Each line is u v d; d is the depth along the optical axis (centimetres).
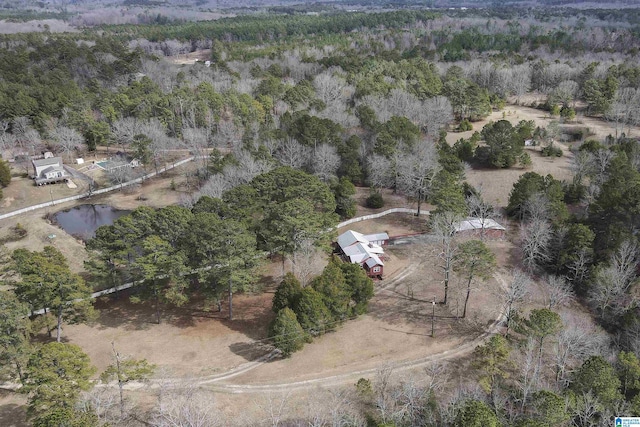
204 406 5231
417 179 9606
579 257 7125
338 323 6681
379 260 7694
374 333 6538
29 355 5222
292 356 6194
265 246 7775
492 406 4978
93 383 4991
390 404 5234
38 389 4628
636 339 5528
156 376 5803
